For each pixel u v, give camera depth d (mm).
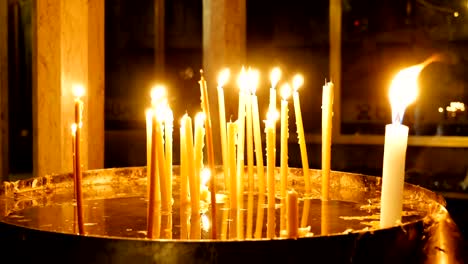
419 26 3453
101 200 1344
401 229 938
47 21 2102
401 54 3494
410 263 987
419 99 3438
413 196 1323
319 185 1549
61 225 1080
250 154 1455
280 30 3666
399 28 3490
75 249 873
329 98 1338
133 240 849
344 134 3561
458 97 3369
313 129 3607
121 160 3891
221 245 843
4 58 2949
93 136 2256
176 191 1478
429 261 982
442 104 3400
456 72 3379
